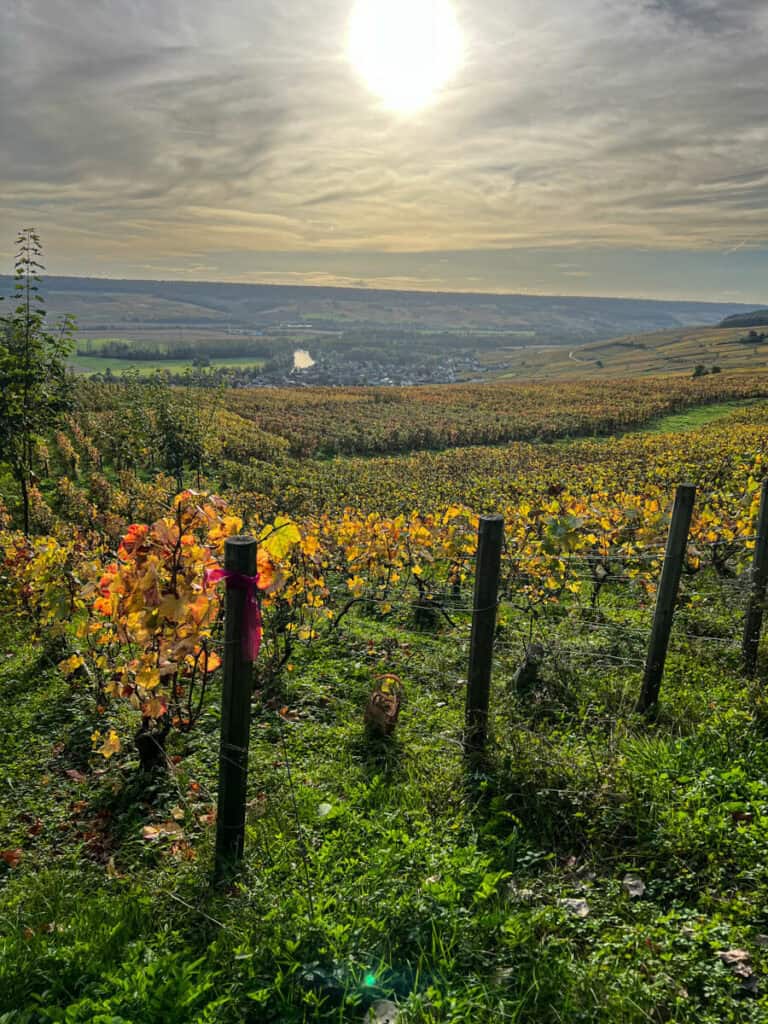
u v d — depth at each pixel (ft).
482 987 9.70
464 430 217.56
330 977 9.90
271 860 13.51
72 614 24.16
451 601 36.14
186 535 17.04
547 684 22.25
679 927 11.21
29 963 10.83
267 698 24.34
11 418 66.28
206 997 9.96
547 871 13.07
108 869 14.82
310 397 361.92
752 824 13.21
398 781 17.22
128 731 22.72
